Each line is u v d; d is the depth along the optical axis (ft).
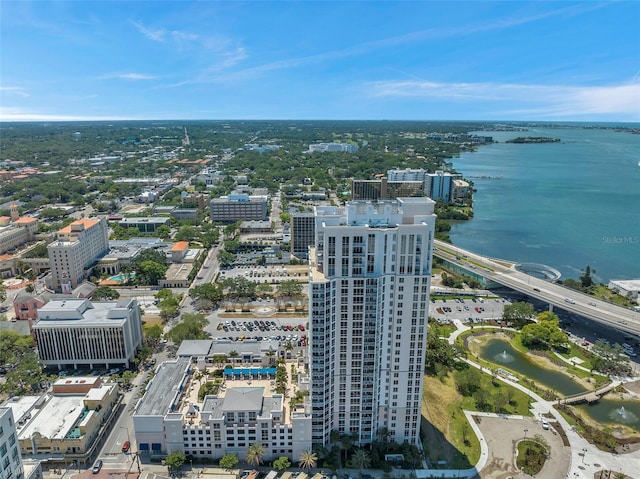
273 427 631.97
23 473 485.56
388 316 602.44
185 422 639.76
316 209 629.92
